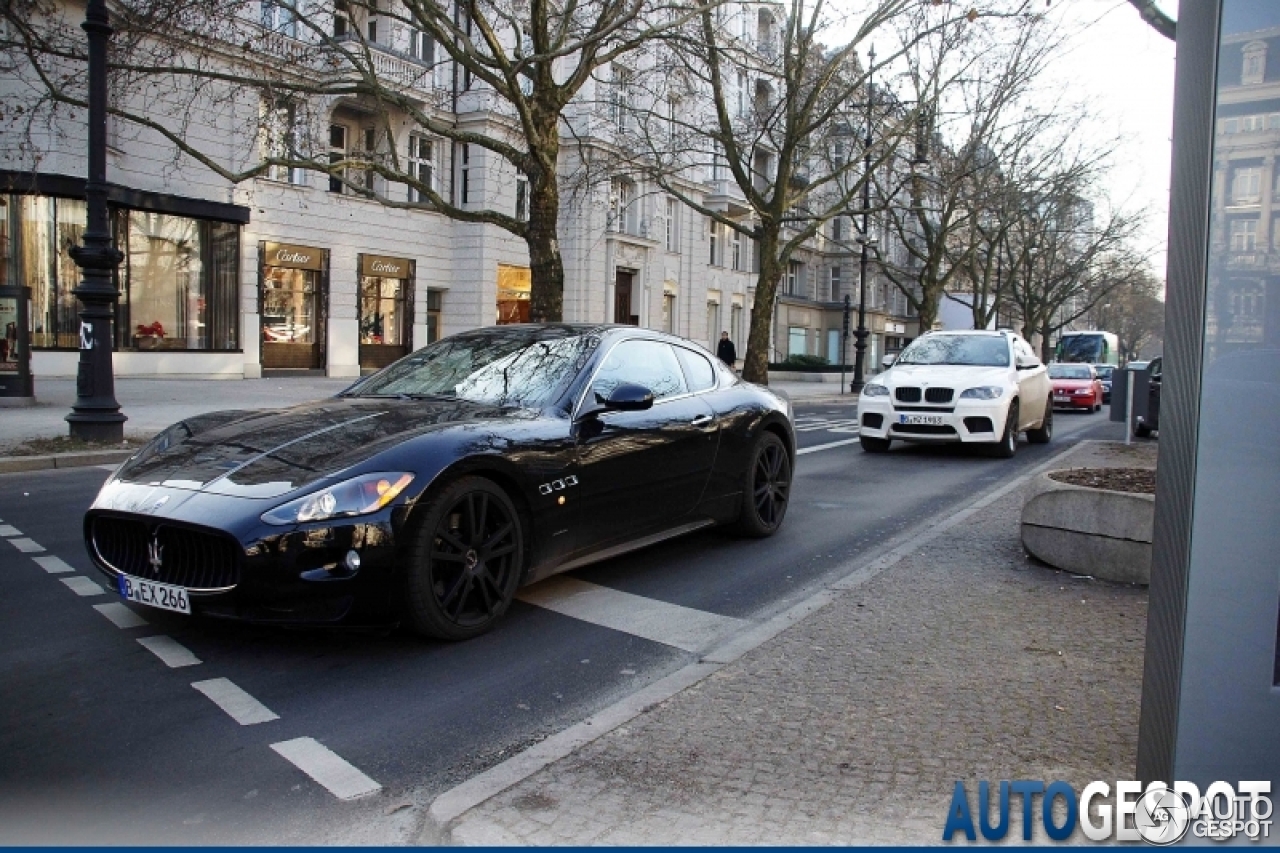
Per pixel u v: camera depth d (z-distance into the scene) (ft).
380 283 95.45
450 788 9.89
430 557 13.50
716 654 13.62
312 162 46.55
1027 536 19.16
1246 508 7.82
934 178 90.22
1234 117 7.64
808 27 64.95
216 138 77.36
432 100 91.81
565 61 101.96
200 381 73.67
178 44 49.19
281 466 13.58
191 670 13.02
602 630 15.31
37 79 63.05
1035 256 135.64
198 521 12.60
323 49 53.01
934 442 42.01
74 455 32.17
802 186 82.99
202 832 8.89
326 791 9.76
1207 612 7.97
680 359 20.57
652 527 18.25
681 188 125.70
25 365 47.88
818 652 13.57
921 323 105.40
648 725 10.98
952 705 11.58
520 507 15.17
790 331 167.02
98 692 12.17
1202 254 7.78
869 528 24.45
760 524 22.26
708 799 9.19
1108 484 19.75
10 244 64.69
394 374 18.70
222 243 79.61
